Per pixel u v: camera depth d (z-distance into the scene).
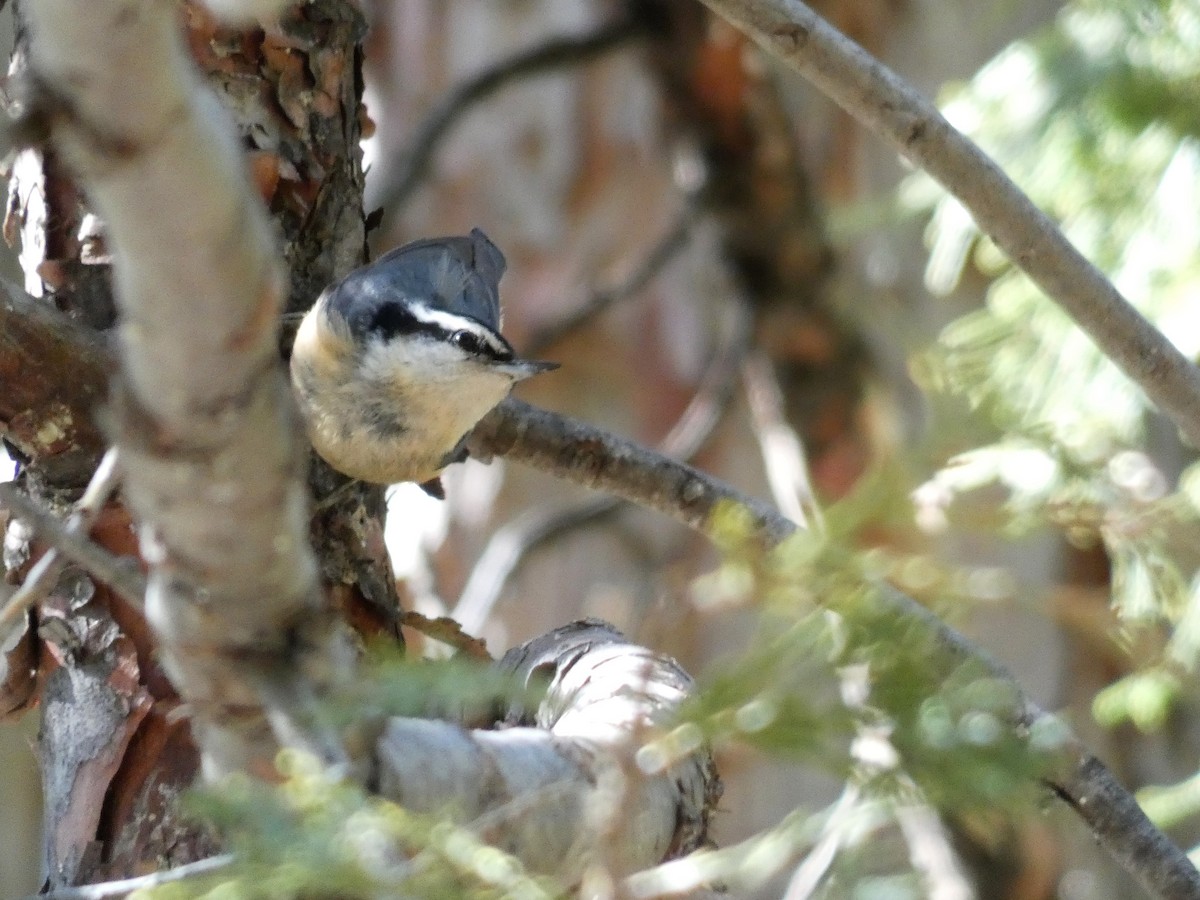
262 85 6.03
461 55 12.48
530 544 11.53
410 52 12.60
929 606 3.37
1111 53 10.02
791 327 12.73
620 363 12.37
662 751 3.30
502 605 11.79
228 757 3.33
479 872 3.00
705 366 12.38
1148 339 6.12
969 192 5.97
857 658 2.95
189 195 2.52
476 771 3.95
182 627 3.11
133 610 5.36
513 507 12.23
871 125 5.95
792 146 12.58
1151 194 9.88
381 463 7.26
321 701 3.17
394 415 7.12
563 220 12.34
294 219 6.15
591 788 4.04
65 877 5.19
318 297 6.37
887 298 12.89
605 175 12.40
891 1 12.78
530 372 6.99
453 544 12.35
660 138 12.44
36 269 5.77
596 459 6.96
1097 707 9.30
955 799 2.92
